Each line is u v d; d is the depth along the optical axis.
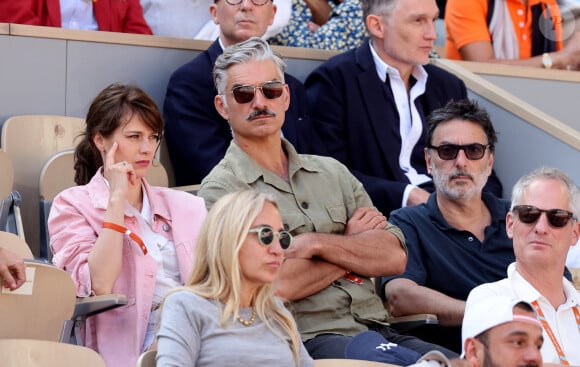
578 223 17.83
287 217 18.20
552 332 17.02
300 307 17.73
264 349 14.12
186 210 17.66
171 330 13.77
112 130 17.58
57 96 22.83
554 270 17.25
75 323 15.80
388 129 23.95
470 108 20.52
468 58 29.28
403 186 22.91
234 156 18.62
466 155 20.14
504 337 11.81
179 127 22.80
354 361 14.15
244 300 14.35
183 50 24.22
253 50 18.94
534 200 17.34
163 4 26.50
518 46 29.34
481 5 29.25
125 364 16.25
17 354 12.55
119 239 16.47
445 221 20.08
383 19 24.06
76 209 17.20
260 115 18.61
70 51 22.95
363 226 18.62
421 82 24.55
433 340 19.19
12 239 16.89
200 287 14.15
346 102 23.86
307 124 23.56
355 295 18.05
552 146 25.25
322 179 18.88
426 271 19.83
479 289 17.44
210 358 13.88
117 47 23.45
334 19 27.27
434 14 24.05
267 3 23.75
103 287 16.17
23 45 22.52
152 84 23.84
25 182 21.45
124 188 16.92
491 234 19.97
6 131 21.41
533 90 27.97
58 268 14.73
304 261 17.73
